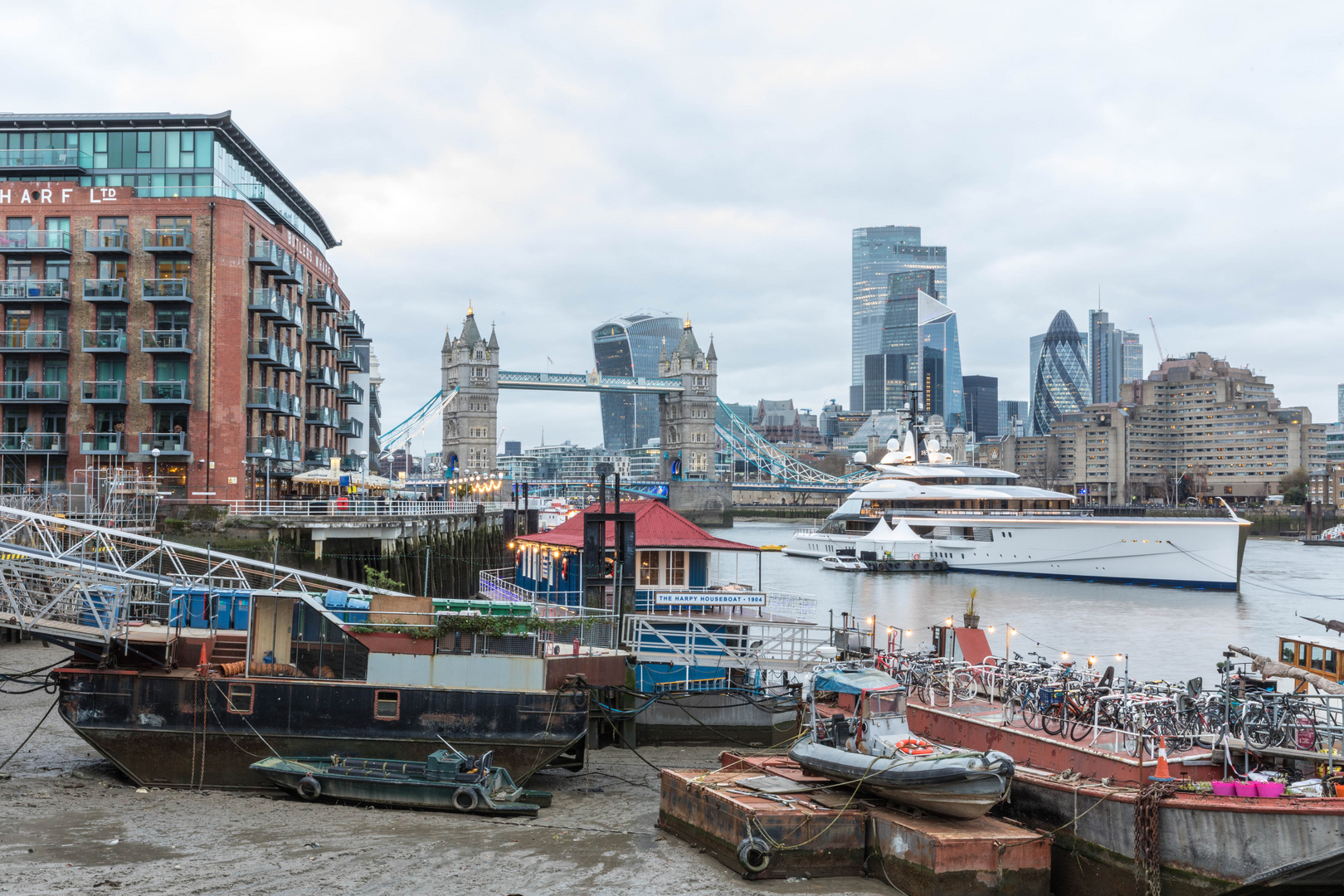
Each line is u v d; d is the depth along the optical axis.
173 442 67.69
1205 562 98.62
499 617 30.92
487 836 26.84
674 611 38.75
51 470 68.31
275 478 76.25
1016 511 120.19
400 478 163.25
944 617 78.06
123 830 26.58
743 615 38.97
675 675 36.84
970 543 117.69
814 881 24.55
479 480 164.12
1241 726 25.33
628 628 35.94
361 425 113.06
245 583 37.34
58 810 28.05
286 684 30.44
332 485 83.69
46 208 69.25
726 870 25.09
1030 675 31.86
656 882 24.12
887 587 102.88
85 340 67.81
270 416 76.62
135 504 57.69
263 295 73.06
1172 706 27.03
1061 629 72.25
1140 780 23.95
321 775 29.08
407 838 26.45
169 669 31.22
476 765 29.27
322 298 91.31
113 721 30.64
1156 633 70.19
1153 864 22.91
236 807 28.81
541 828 27.77
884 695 27.38
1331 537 198.12
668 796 28.05
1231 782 22.84
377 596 32.66
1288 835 21.30
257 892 22.69
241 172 83.50
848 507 136.75
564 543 41.81
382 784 28.84
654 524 41.81
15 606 31.22
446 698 30.12
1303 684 30.69
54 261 69.44
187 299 68.12
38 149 75.06
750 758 30.53
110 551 35.88
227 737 30.41
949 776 23.89
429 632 30.77
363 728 30.22
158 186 75.69
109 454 66.88
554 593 43.50
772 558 143.88
